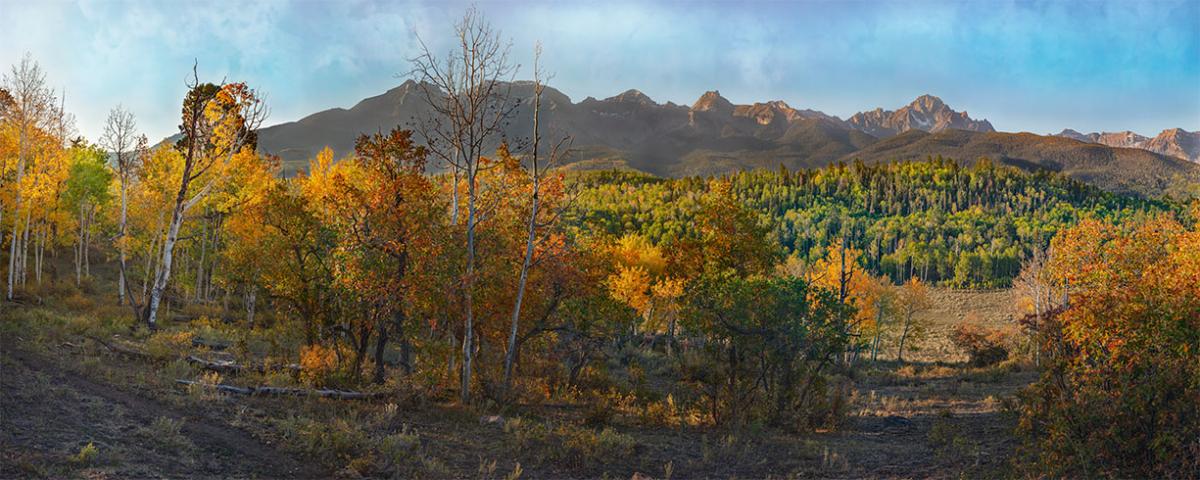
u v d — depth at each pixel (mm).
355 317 19422
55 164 32469
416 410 15633
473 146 17750
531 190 20047
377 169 19266
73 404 10734
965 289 149250
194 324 29516
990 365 41406
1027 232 180500
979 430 16859
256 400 13992
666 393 23188
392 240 18156
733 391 17344
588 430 14156
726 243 26906
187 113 25688
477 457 12078
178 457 9461
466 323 17422
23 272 37594
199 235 37312
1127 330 12062
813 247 171875
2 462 7809
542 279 20469
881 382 33781
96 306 30703
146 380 13828
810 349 17781
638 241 58031
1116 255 16281
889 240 187750
